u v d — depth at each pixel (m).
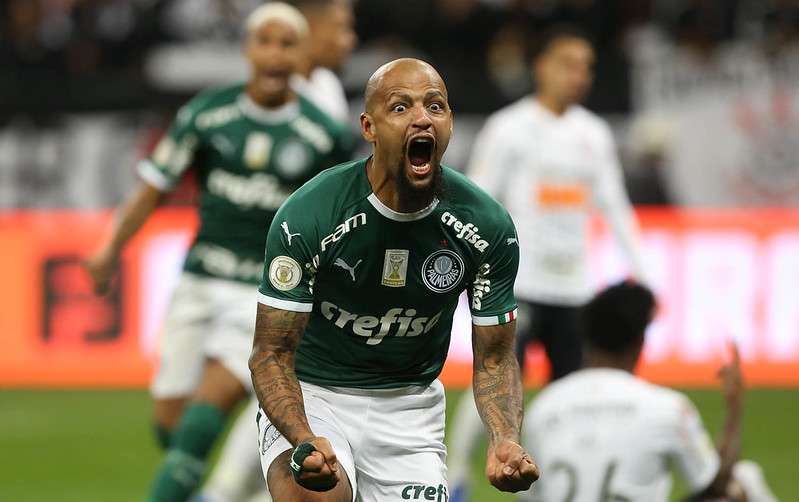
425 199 13.44
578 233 27.25
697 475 16.41
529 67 44.91
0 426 34.06
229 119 22.39
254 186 22.27
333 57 25.05
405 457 14.75
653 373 39.28
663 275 39.47
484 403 14.04
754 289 39.72
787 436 32.81
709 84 43.84
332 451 12.31
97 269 23.19
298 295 13.57
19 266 39.69
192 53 44.72
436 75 13.20
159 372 23.19
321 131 22.53
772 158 43.59
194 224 39.34
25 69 44.84
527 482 12.87
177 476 21.31
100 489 27.56
